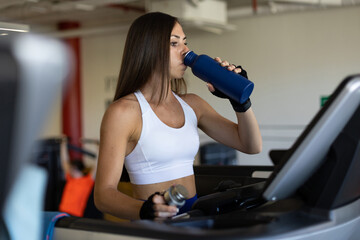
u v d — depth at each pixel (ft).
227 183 4.10
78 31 26.91
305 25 23.66
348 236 3.11
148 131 4.36
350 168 2.77
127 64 4.58
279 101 24.63
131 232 2.70
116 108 4.26
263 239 2.41
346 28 22.62
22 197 1.43
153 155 4.40
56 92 1.01
